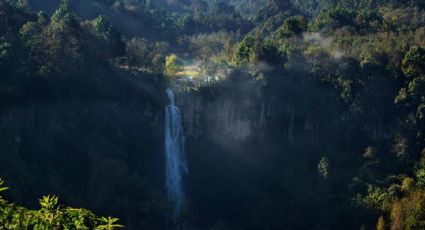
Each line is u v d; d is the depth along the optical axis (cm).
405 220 6016
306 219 6631
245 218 6781
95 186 5903
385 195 6450
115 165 6062
